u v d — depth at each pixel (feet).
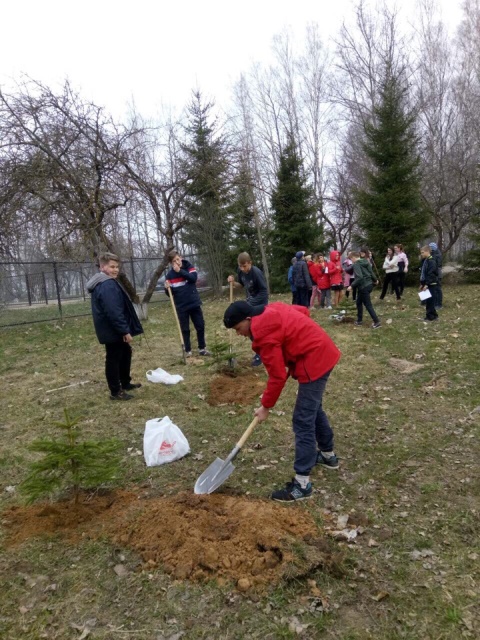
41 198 39.37
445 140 84.07
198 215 66.74
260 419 11.76
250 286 23.56
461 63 87.04
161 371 22.21
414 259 60.34
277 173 71.41
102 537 10.35
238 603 8.37
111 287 18.67
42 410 19.39
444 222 78.89
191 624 8.03
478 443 14.34
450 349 25.17
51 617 8.32
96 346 32.89
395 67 83.41
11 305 80.53
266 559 9.08
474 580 8.75
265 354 10.95
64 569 9.48
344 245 103.04
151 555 9.59
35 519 11.18
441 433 15.25
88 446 10.78
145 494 12.21
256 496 11.94
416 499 11.59
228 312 11.05
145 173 43.45
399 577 8.90
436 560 9.34
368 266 32.89
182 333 26.68
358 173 96.99
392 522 10.67
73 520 11.02
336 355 11.69
